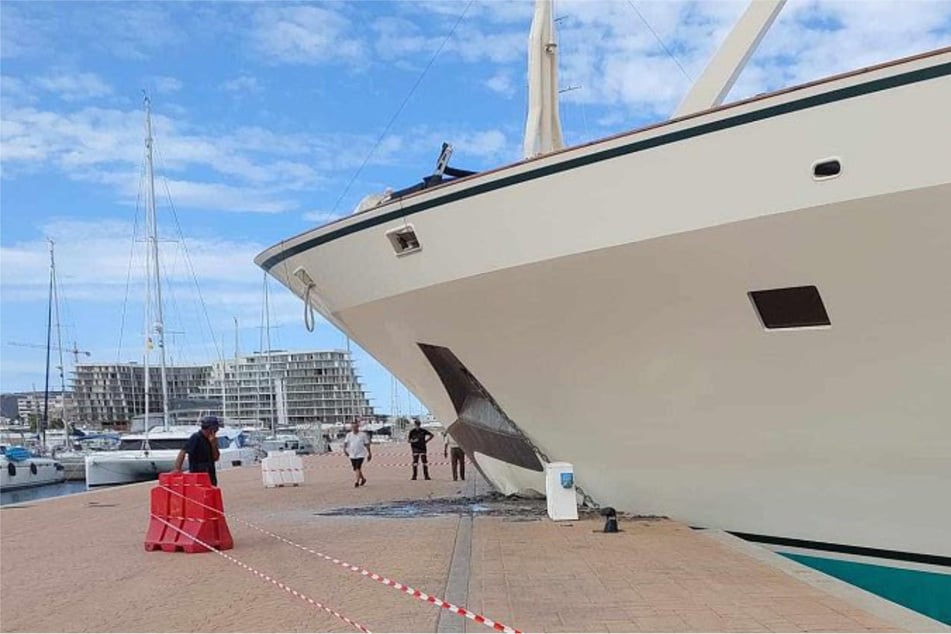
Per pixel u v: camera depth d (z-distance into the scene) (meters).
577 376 9.34
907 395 7.42
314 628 5.80
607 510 9.80
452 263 9.02
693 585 6.73
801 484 8.46
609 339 8.73
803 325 7.62
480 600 6.46
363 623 5.86
